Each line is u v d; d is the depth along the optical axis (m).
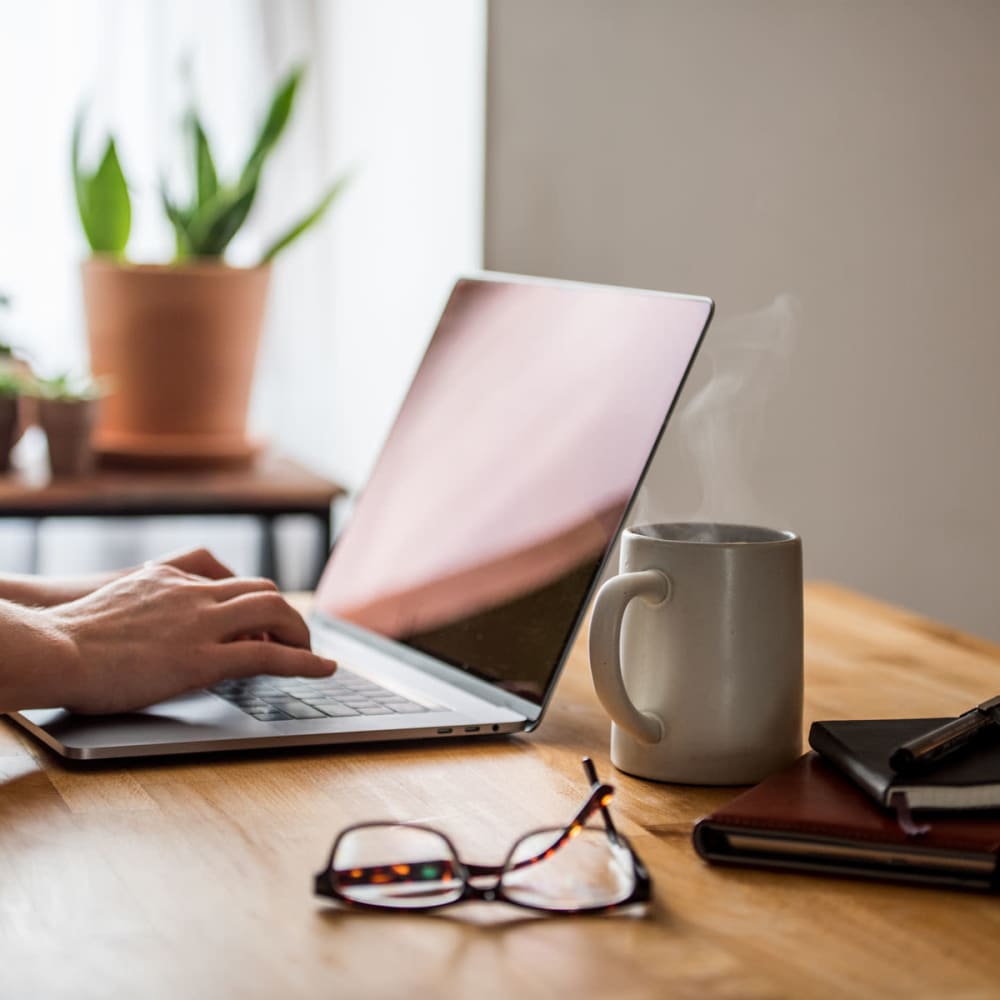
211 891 0.60
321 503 1.95
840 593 1.34
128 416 2.04
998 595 2.04
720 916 0.58
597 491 0.90
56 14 2.43
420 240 2.00
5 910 0.58
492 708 0.87
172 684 0.84
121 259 2.09
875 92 1.86
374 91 2.21
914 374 1.95
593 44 1.75
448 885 0.59
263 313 2.08
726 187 1.83
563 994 0.50
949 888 0.61
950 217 1.92
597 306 1.00
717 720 0.74
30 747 0.81
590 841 0.63
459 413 1.11
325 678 0.94
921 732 0.71
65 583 0.98
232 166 2.46
